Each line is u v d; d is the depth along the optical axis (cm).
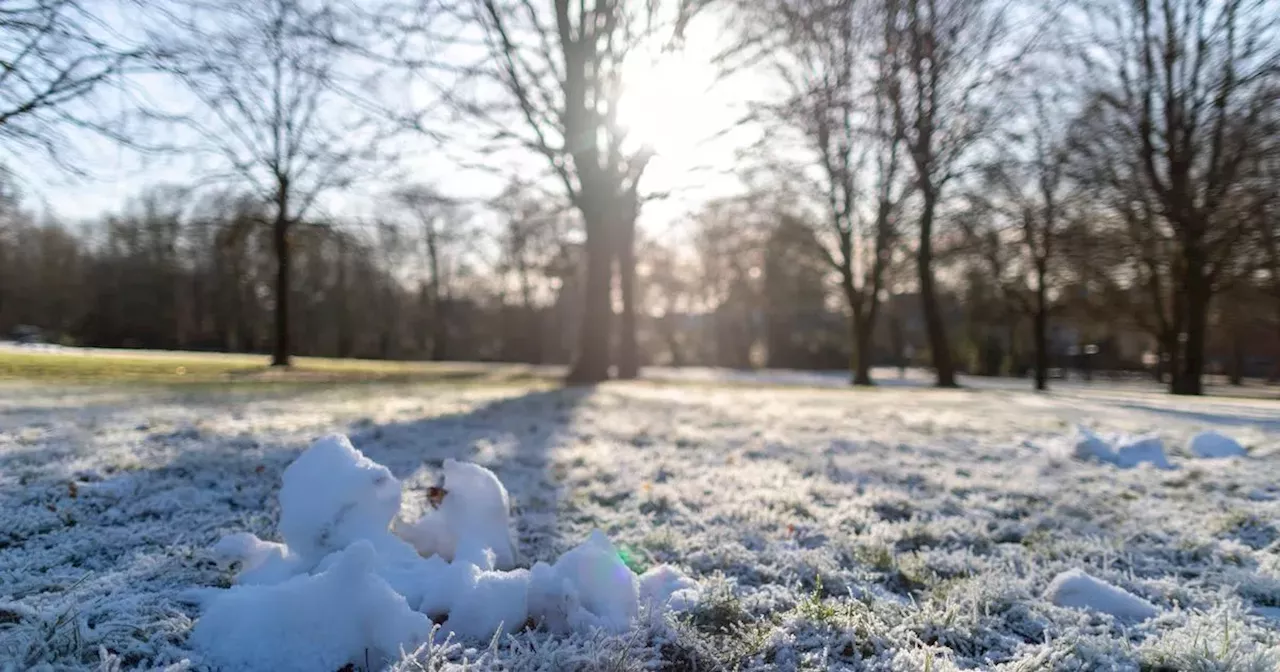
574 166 1611
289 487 312
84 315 5225
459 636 259
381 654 241
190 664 234
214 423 719
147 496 434
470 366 3631
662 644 259
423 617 245
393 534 331
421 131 1290
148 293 5241
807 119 1442
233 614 252
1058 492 508
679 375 3384
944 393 1833
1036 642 279
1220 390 3200
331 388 1330
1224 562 373
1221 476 570
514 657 237
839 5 1291
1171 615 292
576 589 277
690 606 289
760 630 272
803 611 284
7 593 285
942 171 2186
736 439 731
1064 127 2070
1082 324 3675
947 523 423
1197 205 2008
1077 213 2447
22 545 347
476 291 6325
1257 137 1784
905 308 5744
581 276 4966
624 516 427
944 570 353
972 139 1936
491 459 578
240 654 239
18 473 460
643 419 867
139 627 255
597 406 1020
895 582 338
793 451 663
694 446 687
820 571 335
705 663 248
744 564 349
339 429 698
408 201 1766
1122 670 247
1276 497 504
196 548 344
